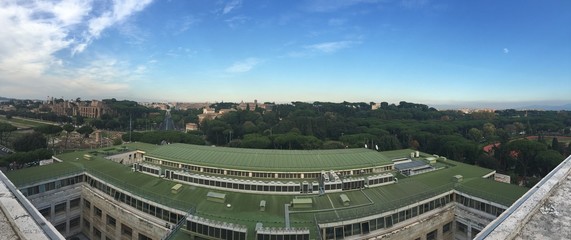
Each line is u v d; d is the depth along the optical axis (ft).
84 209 244.42
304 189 213.66
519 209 55.26
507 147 446.60
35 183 219.61
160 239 183.73
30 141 478.18
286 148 547.08
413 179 244.63
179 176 227.40
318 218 174.81
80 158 288.30
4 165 344.69
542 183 70.59
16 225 48.14
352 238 173.88
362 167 242.17
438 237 210.79
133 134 574.97
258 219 172.55
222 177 225.35
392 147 554.46
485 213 205.16
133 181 228.02
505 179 321.11
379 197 208.64
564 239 44.80
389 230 185.37
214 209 184.34
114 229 213.66
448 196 221.05
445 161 317.63
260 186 211.41
